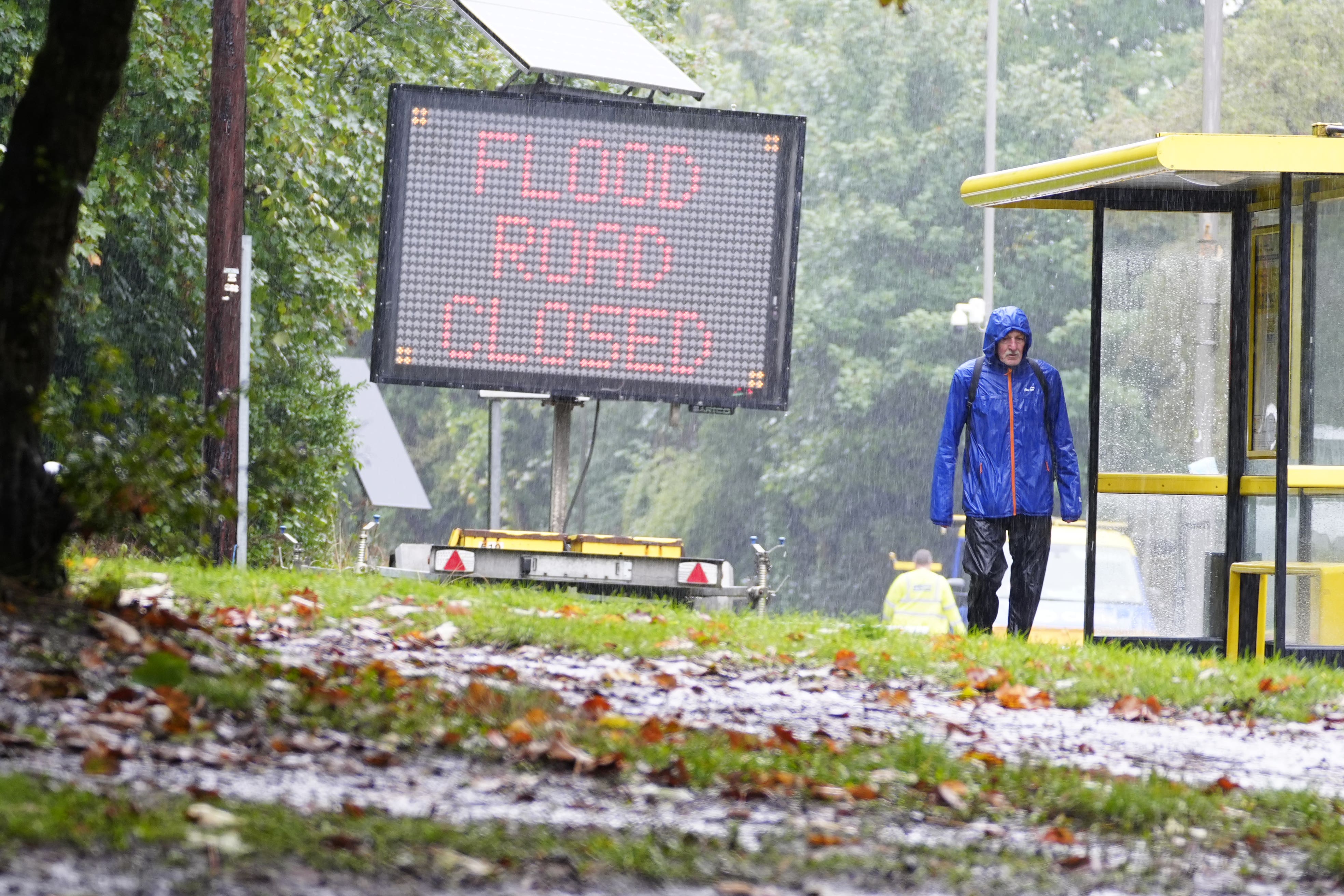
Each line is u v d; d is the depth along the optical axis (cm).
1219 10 6275
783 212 5488
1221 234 4303
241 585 3262
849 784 2006
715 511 16712
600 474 18800
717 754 2052
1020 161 15562
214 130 5906
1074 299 15288
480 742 2008
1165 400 4306
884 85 15950
